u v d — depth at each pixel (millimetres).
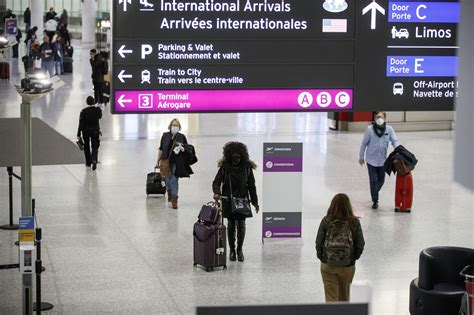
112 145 30953
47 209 21688
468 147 5082
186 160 21750
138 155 29172
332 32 9922
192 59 9750
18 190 23812
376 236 19547
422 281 14281
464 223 20812
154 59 9703
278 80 9906
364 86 10078
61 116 36031
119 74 9680
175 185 21875
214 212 17078
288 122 37500
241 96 9906
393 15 10031
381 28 10031
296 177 18938
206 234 16922
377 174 22188
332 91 10031
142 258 17719
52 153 14500
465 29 5141
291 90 9945
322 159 28656
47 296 15344
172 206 21969
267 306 4660
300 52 9914
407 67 10133
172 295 15484
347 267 13633
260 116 39375
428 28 10109
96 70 40688
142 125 35688
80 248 18328
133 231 19750
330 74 10000
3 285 15930
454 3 10117
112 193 23609
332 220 13586
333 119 35062
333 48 9953
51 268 16938
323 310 4707
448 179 25875
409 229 20188
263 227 19000
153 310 14695
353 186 24703
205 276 16625
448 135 34469
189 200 22859
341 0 9906
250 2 9750
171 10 9664
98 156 28922
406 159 21719
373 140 21969
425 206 22547
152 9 9641
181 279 16406
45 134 15516
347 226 13547
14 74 49906
